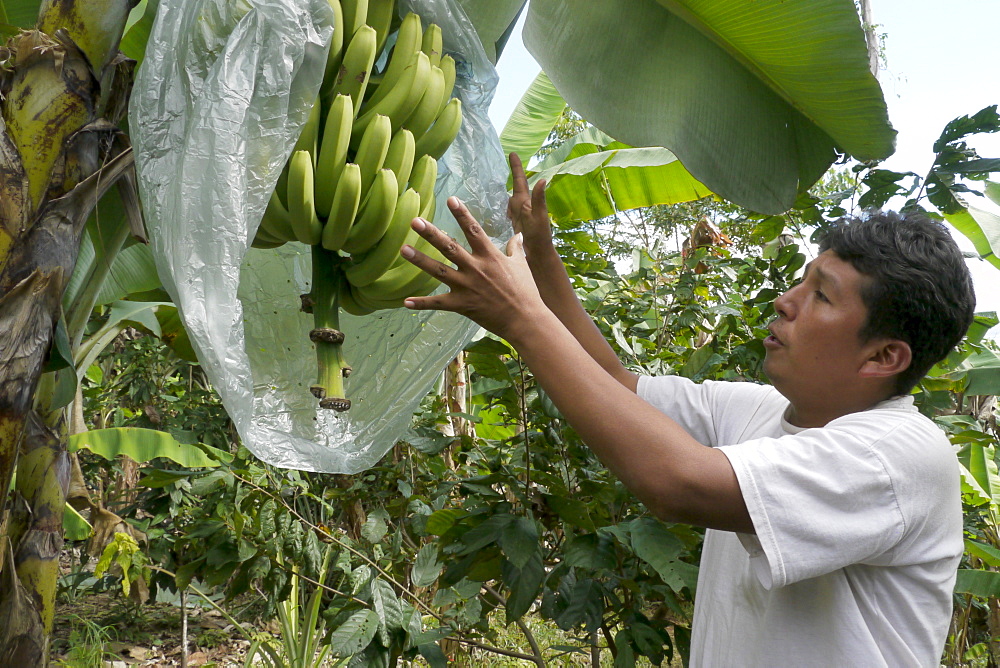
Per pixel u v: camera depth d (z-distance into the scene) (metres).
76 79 1.30
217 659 4.50
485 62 1.35
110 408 5.43
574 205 3.62
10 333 1.25
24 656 1.78
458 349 1.29
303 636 3.42
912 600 1.06
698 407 1.44
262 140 1.03
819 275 1.11
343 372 1.14
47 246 1.28
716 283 3.32
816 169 2.16
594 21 1.84
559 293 1.41
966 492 3.45
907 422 1.06
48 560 1.92
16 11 1.92
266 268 1.33
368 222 1.13
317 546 2.60
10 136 1.27
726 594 1.20
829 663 1.04
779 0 1.73
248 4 1.07
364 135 1.17
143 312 2.97
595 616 2.05
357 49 1.19
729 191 2.04
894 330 1.04
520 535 1.98
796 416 1.23
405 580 2.99
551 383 0.97
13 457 1.28
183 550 3.86
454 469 3.45
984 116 2.31
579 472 2.47
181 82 1.09
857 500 0.98
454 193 1.34
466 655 3.51
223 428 4.51
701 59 1.92
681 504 0.97
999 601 3.58
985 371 3.59
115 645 4.59
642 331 3.04
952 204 2.41
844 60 1.81
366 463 1.24
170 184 1.06
